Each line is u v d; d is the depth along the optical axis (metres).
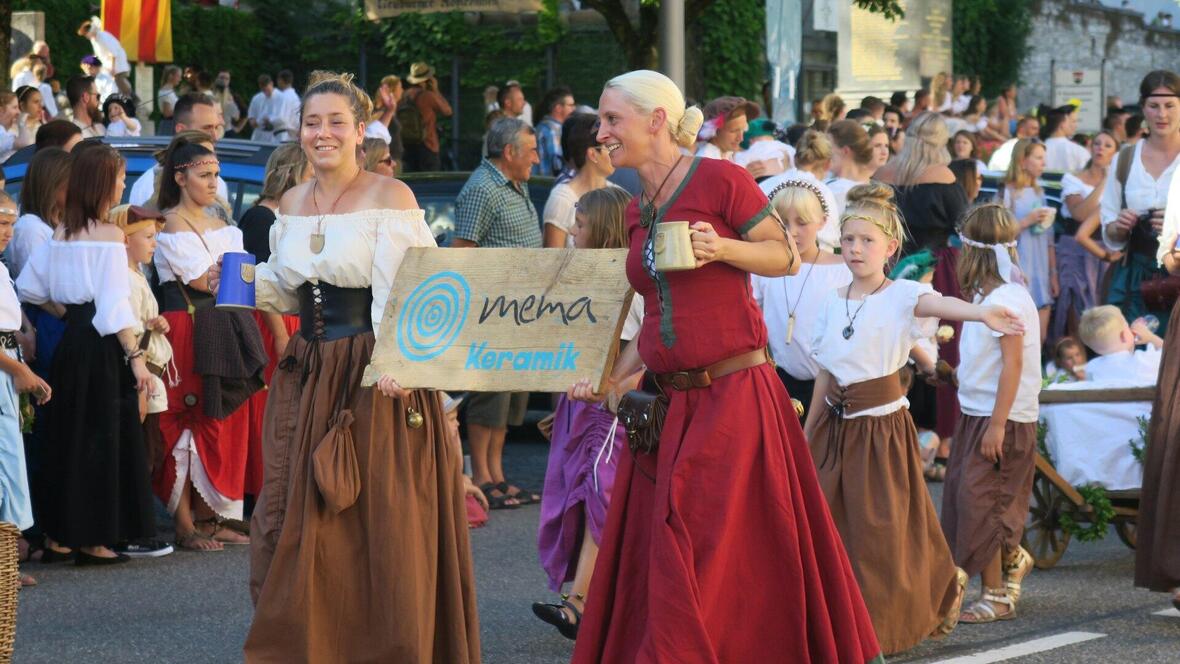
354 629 7.25
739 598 6.27
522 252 7.14
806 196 9.95
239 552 11.41
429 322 7.12
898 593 8.23
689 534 6.20
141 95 27.58
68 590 10.15
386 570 7.17
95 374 10.58
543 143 21.67
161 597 9.96
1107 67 60.97
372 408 7.24
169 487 11.43
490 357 7.00
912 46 28.27
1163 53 63.78
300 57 38.00
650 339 6.41
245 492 12.10
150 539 11.16
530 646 8.78
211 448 11.42
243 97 35.81
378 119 21.77
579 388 6.86
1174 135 13.02
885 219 8.52
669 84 6.38
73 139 12.74
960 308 8.20
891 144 22.52
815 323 8.66
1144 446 10.69
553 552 8.86
